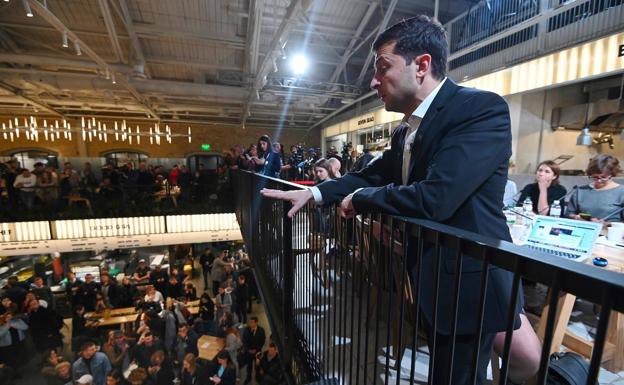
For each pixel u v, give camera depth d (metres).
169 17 5.69
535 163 5.44
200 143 13.46
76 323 5.35
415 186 0.71
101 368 4.43
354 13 5.99
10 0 5.08
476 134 0.68
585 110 4.95
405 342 1.52
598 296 0.33
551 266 0.39
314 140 14.75
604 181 2.17
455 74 5.80
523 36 4.46
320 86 8.77
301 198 1.08
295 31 6.48
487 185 0.73
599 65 3.54
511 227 1.94
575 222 1.47
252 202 3.45
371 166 1.12
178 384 4.70
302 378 1.68
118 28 5.96
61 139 11.93
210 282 9.00
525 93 5.20
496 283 0.74
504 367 0.49
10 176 6.59
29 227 6.41
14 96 8.79
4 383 4.76
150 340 4.73
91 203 6.83
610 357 1.46
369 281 0.94
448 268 0.75
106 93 8.48
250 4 5.09
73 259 8.50
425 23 0.79
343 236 1.14
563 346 1.58
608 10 3.42
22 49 6.93
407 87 0.82
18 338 4.88
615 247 1.58
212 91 8.12
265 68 6.43
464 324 0.73
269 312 2.46
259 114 12.23
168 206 7.30
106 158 11.25
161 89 7.82
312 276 1.48
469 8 5.43
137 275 7.22
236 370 4.71
